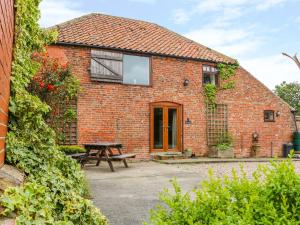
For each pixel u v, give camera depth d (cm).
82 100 1511
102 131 1548
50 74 1253
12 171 435
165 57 1733
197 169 1324
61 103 1427
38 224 301
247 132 1930
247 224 228
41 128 630
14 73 557
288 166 277
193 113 1788
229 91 1892
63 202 441
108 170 1209
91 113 1528
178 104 1756
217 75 1884
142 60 1702
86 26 1692
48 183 500
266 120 2000
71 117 1441
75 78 1396
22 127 589
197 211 267
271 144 1998
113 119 1577
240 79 1933
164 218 278
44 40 849
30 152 563
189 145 1762
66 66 1343
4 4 354
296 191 255
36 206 330
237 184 287
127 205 691
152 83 1688
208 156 1812
